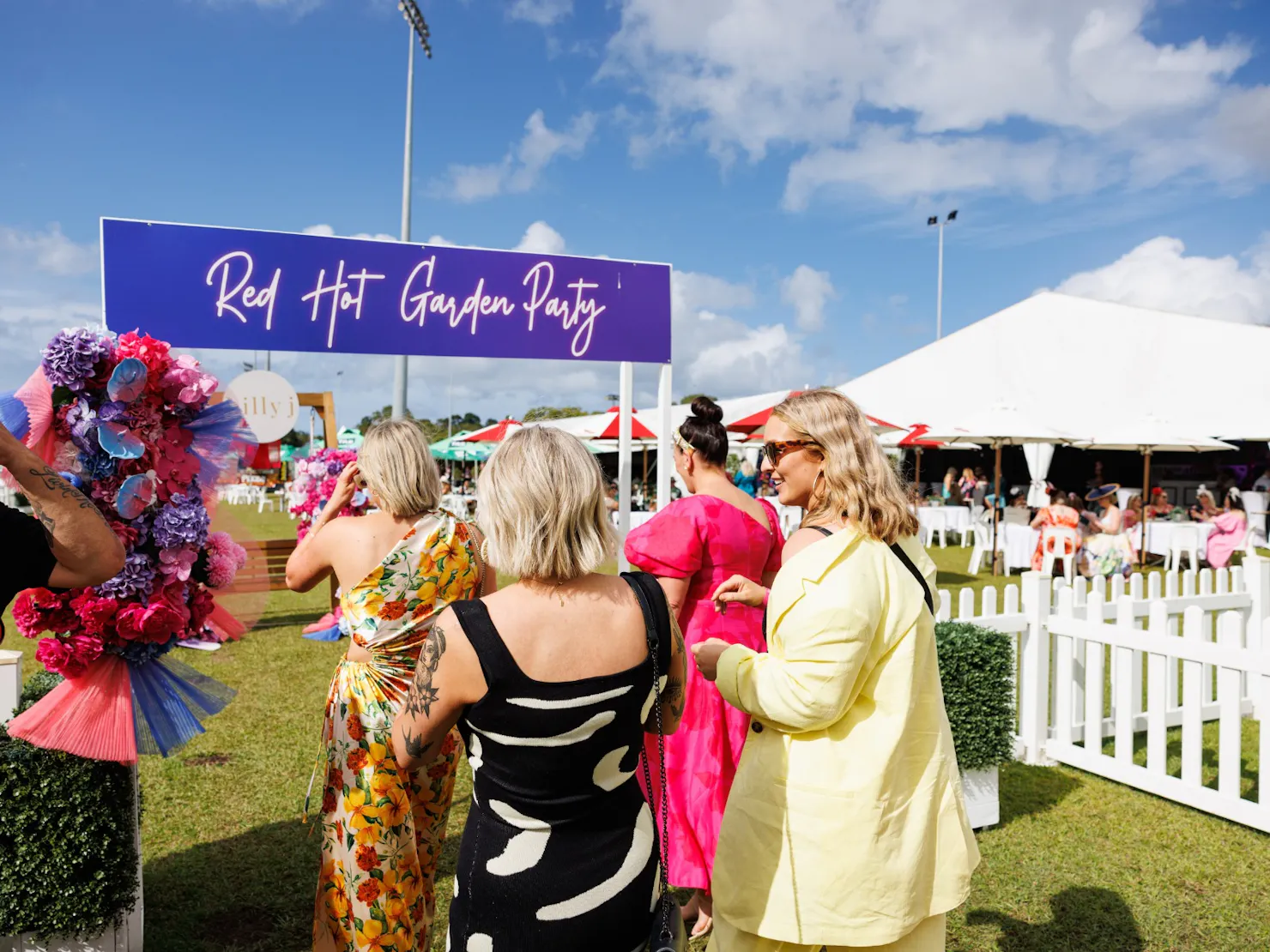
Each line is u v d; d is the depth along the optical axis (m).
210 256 3.73
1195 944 3.05
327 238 3.93
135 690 2.61
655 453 21.92
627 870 1.64
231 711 5.84
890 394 22.34
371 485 2.54
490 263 4.28
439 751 1.70
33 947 2.69
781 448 2.03
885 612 1.81
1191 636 4.24
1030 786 4.60
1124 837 3.93
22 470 1.69
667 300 4.71
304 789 4.43
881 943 1.74
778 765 1.84
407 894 2.41
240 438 2.77
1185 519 15.93
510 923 1.58
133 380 2.45
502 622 1.59
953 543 18.83
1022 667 5.02
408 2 17.78
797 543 1.89
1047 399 19.95
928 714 1.86
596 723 1.61
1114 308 19.67
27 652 7.48
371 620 2.35
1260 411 17.27
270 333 3.85
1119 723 4.64
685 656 1.84
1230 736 4.10
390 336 4.09
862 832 1.75
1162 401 18.50
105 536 1.78
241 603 2.96
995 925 3.18
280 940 3.02
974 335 21.36
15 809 2.55
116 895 2.70
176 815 4.09
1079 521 12.89
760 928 1.80
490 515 1.65
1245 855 3.75
